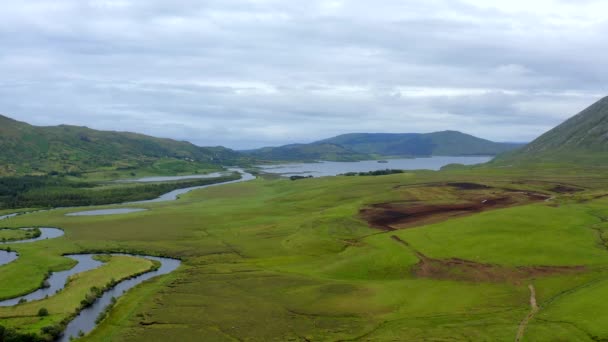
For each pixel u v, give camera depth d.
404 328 71.06
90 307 89.00
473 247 108.44
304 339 71.00
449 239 117.12
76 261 124.31
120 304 89.56
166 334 74.69
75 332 77.25
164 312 84.12
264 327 76.12
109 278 106.06
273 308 84.56
